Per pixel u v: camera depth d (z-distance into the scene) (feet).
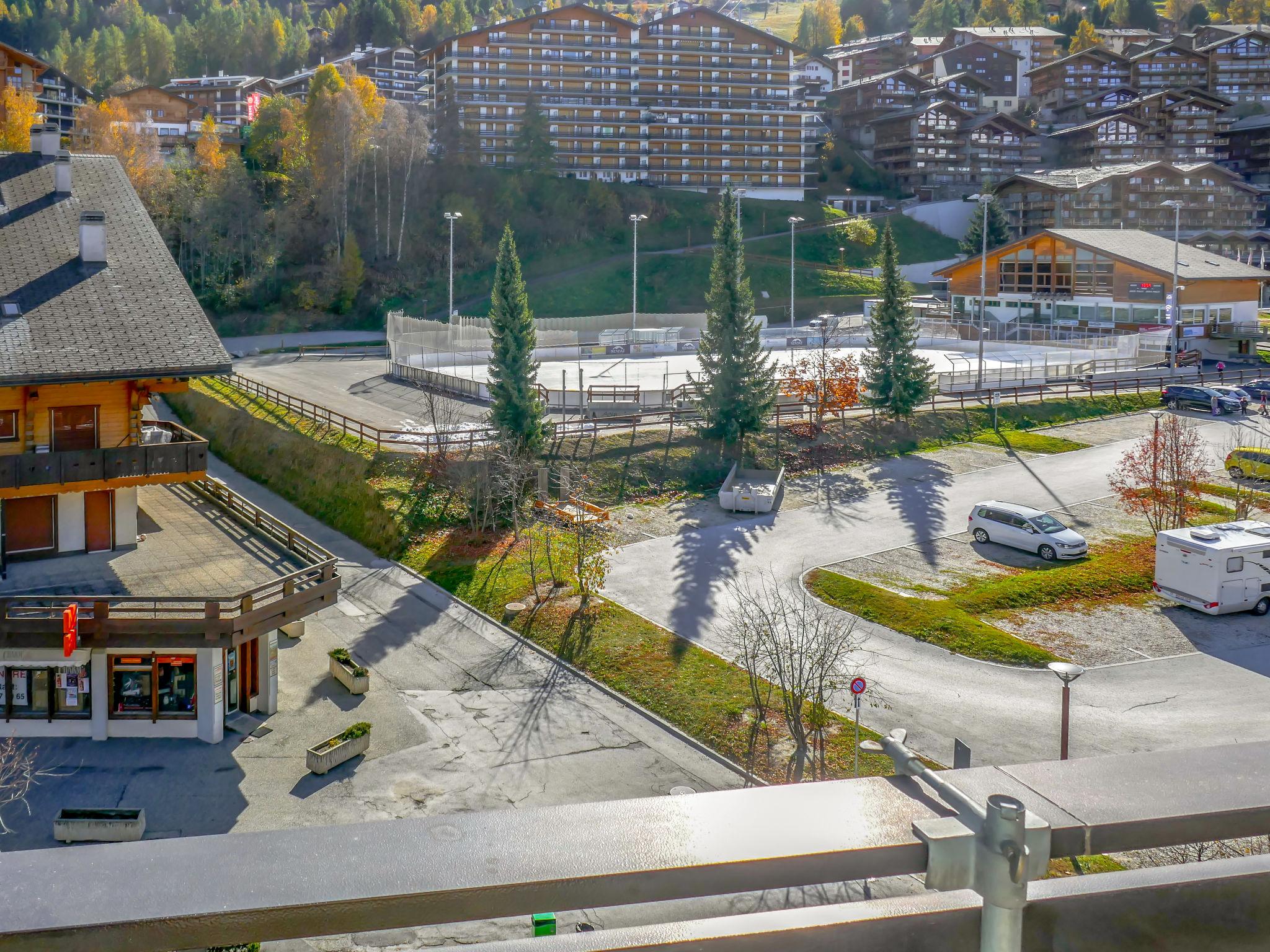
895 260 204.85
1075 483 178.50
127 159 399.03
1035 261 344.69
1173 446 156.04
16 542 103.81
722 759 91.20
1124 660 110.63
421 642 117.60
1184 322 307.58
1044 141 574.56
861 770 87.76
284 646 116.26
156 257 112.88
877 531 154.10
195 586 99.45
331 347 350.23
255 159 465.88
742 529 154.51
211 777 88.58
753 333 183.21
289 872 7.70
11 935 7.03
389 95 619.26
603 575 127.85
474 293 423.23
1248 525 130.52
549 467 172.04
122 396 103.45
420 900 7.44
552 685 106.42
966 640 113.60
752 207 513.86
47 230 112.88
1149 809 8.36
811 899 66.95
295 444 186.50
